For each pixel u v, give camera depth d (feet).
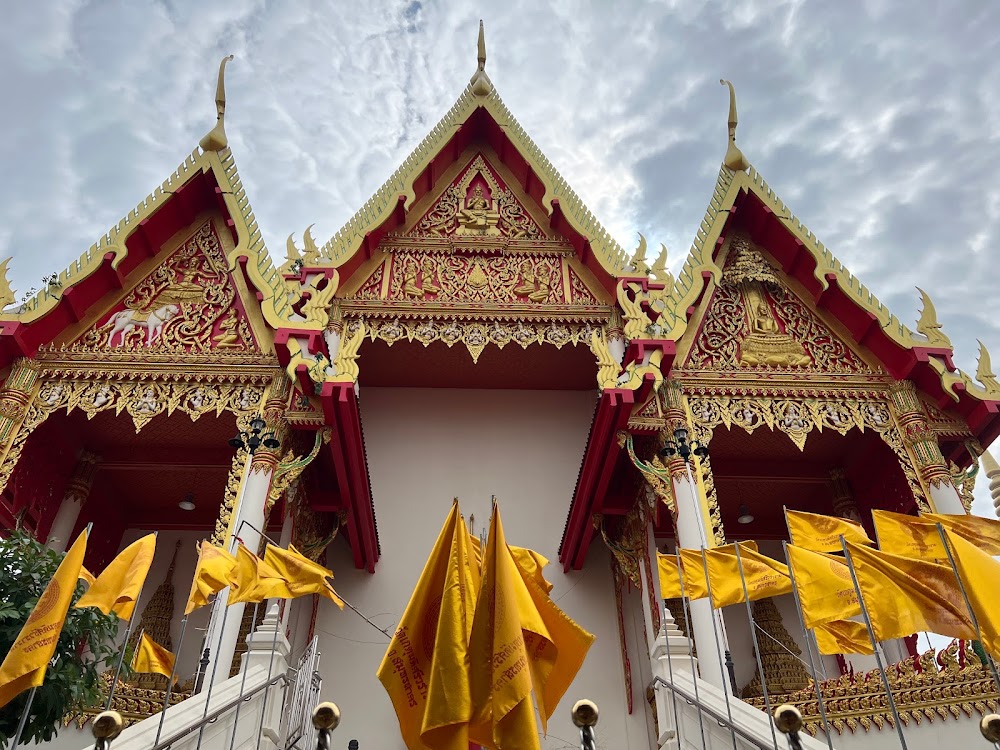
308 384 36.40
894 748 26.99
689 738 22.12
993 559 17.25
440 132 50.31
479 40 54.29
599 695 40.06
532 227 48.85
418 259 46.62
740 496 49.21
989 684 26.68
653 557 37.22
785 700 29.14
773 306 43.70
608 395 34.94
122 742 16.90
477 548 22.07
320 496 41.04
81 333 40.06
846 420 38.83
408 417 50.26
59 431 42.42
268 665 22.79
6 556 20.39
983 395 37.63
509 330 43.91
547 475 48.21
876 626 17.99
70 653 19.85
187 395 37.83
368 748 38.11
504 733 15.72
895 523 22.50
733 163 45.96
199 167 44.37
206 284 42.78
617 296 42.16
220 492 47.80
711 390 39.17
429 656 18.34
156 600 44.62
